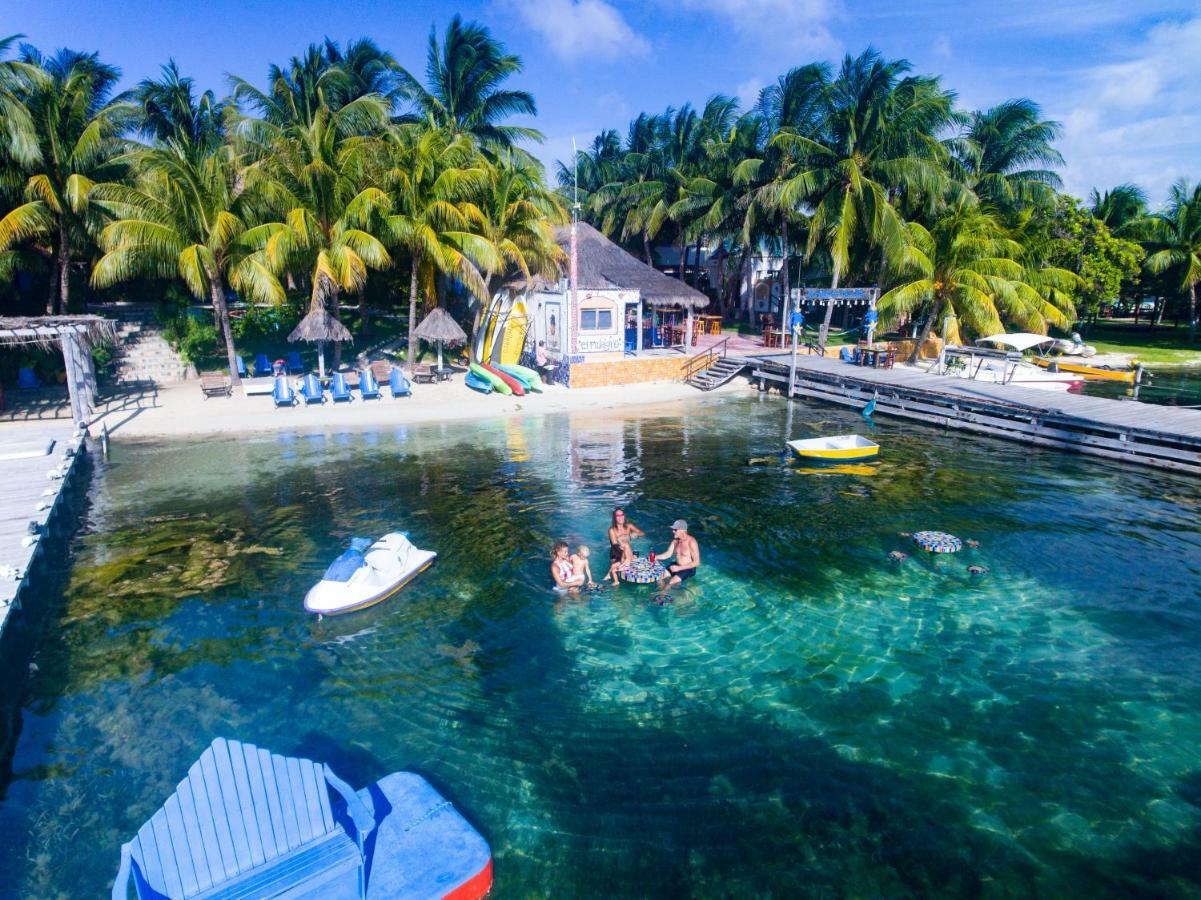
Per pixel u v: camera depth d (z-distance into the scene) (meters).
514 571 13.38
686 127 49.47
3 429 22.81
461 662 10.44
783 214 39.44
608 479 19.16
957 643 10.95
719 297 52.84
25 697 9.60
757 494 17.88
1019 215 39.84
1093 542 14.80
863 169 35.75
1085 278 44.31
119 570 13.51
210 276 29.69
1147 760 8.37
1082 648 10.81
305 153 28.94
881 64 33.69
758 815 7.51
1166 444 20.31
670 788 7.92
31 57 31.72
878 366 33.09
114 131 31.75
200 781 5.73
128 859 5.51
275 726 9.00
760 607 12.05
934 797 7.78
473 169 29.30
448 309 42.75
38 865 6.92
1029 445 23.08
